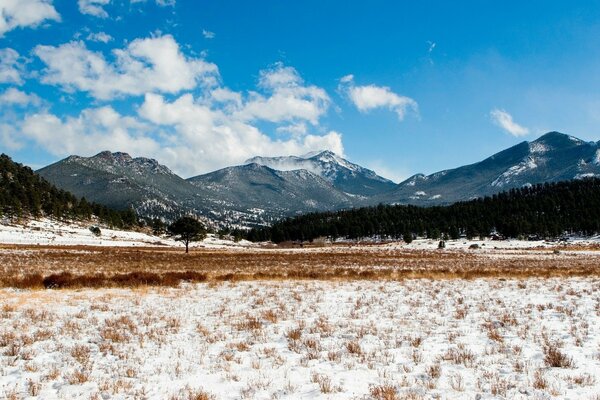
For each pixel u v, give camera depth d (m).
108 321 13.90
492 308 16.66
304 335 12.32
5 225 110.00
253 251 87.25
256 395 7.59
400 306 17.36
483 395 7.41
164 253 65.94
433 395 7.46
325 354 10.24
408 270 35.22
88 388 7.97
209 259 54.75
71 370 9.02
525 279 28.52
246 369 9.14
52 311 15.90
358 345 10.64
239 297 20.19
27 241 80.62
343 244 165.25
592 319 14.11
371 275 31.14
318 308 17.02
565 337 11.71
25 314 15.02
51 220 139.50
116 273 32.88
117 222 159.00
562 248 98.94
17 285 22.98
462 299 19.05
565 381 8.12
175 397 7.48
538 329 12.75
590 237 145.88
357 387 7.97
